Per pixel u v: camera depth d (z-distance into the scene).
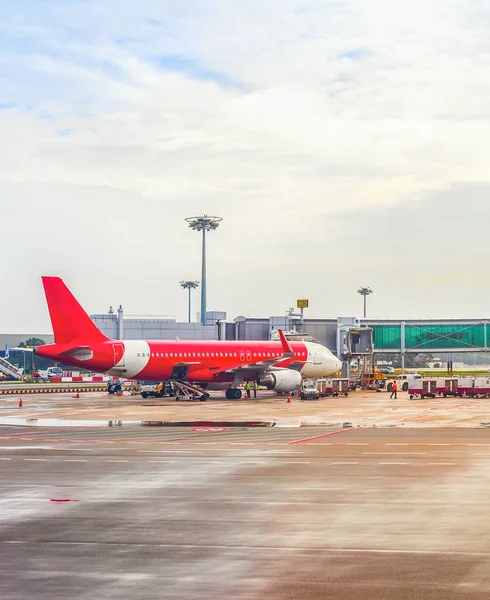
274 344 94.81
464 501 26.27
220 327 128.50
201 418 61.84
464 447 41.22
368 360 123.19
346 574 17.97
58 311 82.25
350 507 25.38
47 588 17.14
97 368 84.31
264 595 16.53
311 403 80.94
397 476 31.53
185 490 28.58
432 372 196.50
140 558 19.47
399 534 21.69
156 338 137.50
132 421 59.22
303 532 22.00
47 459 37.22
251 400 86.56
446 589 16.81
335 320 125.94
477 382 89.44
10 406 76.31
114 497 27.31
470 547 20.28
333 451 39.78
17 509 25.34
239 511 24.86
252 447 41.75
